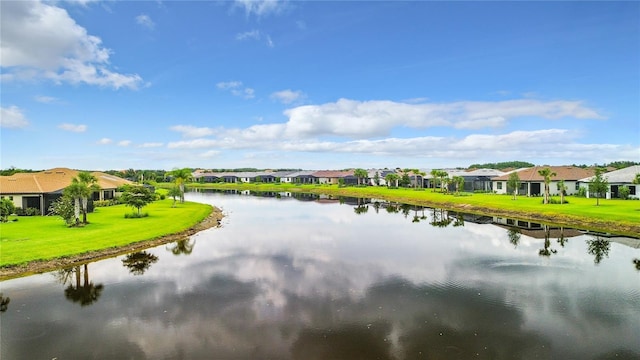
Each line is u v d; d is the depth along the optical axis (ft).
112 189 220.64
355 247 103.65
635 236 115.03
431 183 379.14
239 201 271.90
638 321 53.72
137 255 94.12
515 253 94.89
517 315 55.77
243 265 84.38
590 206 164.66
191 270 80.23
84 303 61.05
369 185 436.76
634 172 207.82
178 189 242.37
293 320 54.19
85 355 44.78
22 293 65.77
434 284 70.18
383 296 63.77
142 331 50.93
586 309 58.13
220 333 50.21
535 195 243.81
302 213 191.72
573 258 89.15
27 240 98.84
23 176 176.35
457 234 123.95
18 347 46.70
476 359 43.78
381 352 45.34
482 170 348.79
